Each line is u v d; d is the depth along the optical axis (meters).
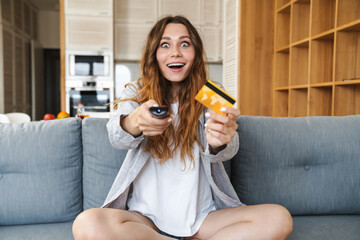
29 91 6.01
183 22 1.13
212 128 0.87
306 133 1.36
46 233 1.13
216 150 0.99
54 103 6.74
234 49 3.78
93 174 1.28
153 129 0.84
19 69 5.52
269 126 1.35
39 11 6.59
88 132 1.30
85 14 4.20
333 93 2.45
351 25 2.24
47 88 6.71
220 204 1.17
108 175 1.28
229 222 0.97
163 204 1.06
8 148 1.23
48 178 1.24
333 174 1.33
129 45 4.49
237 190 1.34
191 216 1.04
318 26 2.85
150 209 1.04
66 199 1.25
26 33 5.89
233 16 3.81
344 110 2.48
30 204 1.22
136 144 0.99
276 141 1.33
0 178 1.23
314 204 1.31
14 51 5.28
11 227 1.21
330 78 2.88
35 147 1.24
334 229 1.16
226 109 0.85
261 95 3.67
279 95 3.63
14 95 5.25
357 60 2.46
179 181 1.08
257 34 3.63
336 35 2.43
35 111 6.05
